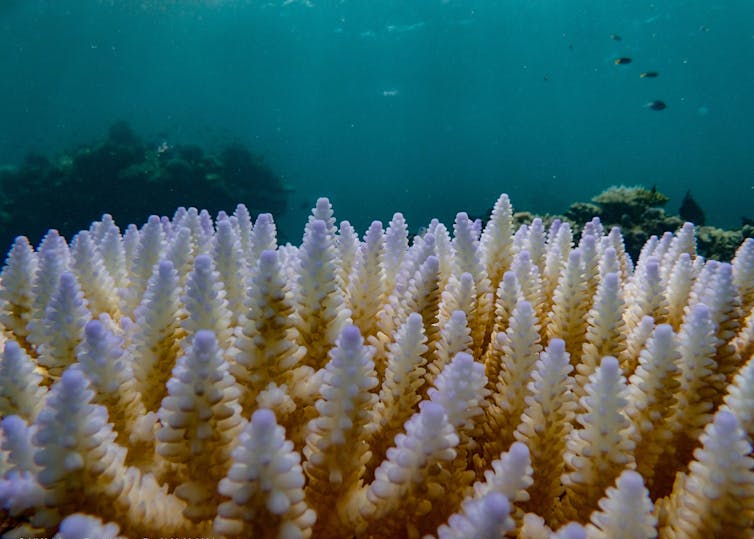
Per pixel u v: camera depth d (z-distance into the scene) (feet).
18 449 3.55
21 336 7.28
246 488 3.25
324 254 5.62
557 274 9.97
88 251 7.76
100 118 228.43
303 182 236.84
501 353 6.72
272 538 3.34
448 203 198.70
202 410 3.77
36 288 6.77
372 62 196.54
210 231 12.17
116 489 3.52
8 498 3.31
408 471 3.77
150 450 4.75
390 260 9.76
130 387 4.83
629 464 4.40
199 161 63.98
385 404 5.12
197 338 3.80
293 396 4.90
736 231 29.94
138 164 59.00
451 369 4.35
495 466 3.99
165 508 3.95
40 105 221.66
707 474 3.88
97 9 136.98
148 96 230.48
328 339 5.74
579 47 173.37
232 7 146.92
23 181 59.21
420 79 206.59
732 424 3.78
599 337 6.88
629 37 166.09
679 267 9.27
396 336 5.30
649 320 6.90
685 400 5.81
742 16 146.82
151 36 169.68
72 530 2.67
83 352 4.42
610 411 4.42
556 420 4.82
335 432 4.02
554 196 161.17
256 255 9.96
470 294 7.09
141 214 58.85
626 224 30.01
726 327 7.09
